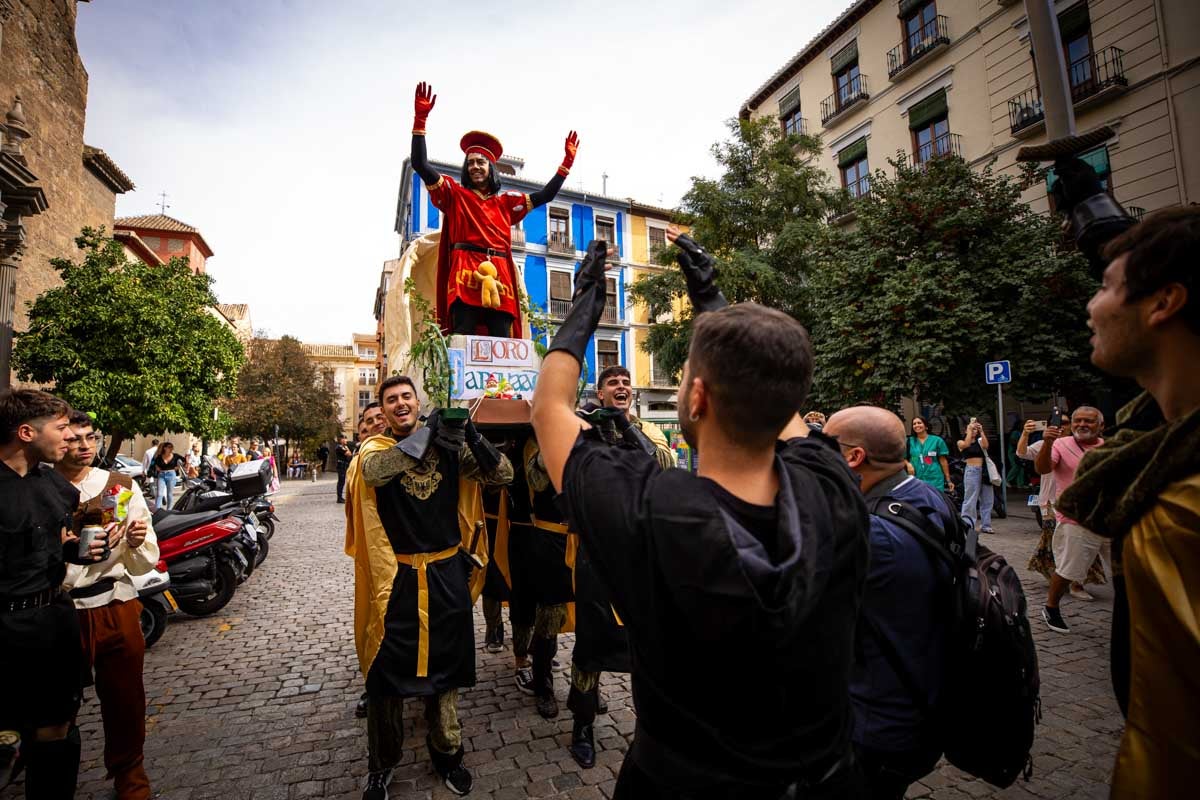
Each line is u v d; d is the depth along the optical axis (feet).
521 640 12.96
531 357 13.37
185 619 18.69
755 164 63.62
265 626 17.87
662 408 69.10
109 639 8.62
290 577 24.61
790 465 3.54
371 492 9.48
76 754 7.81
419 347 11.59
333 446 130.82
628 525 3.21
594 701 10.08
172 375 38.96
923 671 5.26
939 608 5.38
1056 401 43.01
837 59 67.92
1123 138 43.09
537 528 12.12
